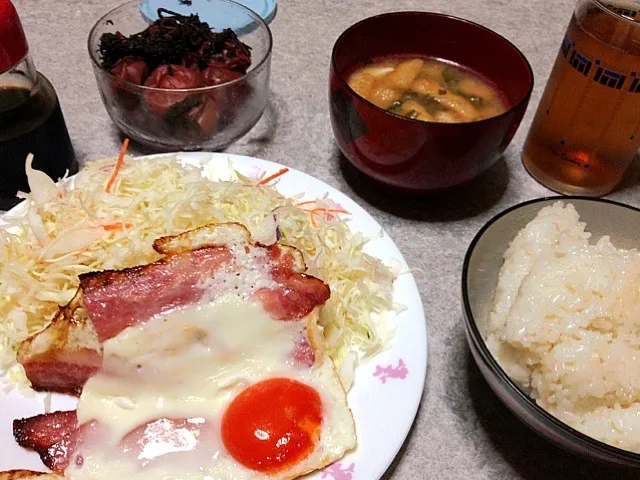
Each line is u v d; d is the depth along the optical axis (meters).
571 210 0.25
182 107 0.30
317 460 0.20
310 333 0.22
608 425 0.21
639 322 0.22
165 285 0.22
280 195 0.28
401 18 0.32
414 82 0.32
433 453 0.23
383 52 0.34
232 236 0.24
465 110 0.31
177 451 0.21
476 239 0.23
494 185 0.33
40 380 0.22
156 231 0.26
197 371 0.22
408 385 0.22
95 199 0.27
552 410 0.21
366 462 0.20
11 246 0.26
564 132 0.31
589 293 0.22
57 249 0.25
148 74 0.32
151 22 0.36
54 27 0.41
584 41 0.28
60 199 0.27
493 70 0.33
